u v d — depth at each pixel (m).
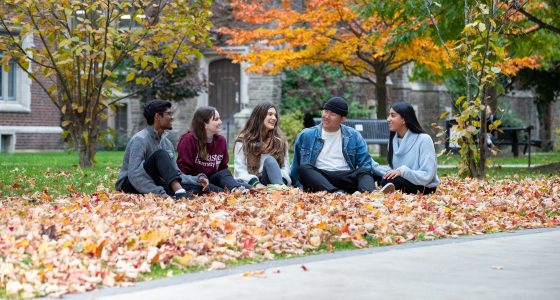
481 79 13.93
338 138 10.65
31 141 28.34
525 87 32.03
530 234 7.85
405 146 10.70
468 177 14.02
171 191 9.64
